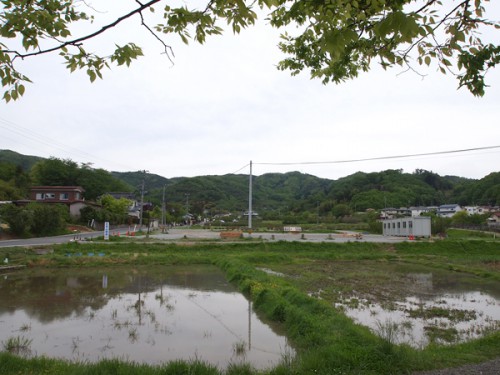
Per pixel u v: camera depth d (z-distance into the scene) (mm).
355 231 60438
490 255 30516
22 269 20438
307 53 6617
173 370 5594
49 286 15250
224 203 117125
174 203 103625
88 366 5766
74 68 3391
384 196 88062
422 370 5684
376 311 10891
